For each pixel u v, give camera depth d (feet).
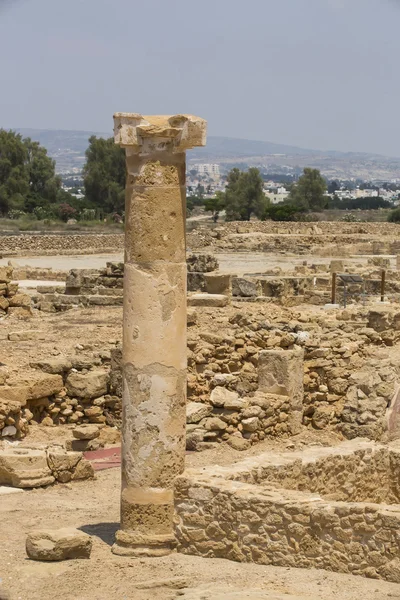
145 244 43.86
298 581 39.60
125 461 44.68
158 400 44.16
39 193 548.72
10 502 52.95
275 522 41.78
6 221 409.90
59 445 65.10
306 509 41.19
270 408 68.03
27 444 63.41
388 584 39.24
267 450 66.03
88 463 58.08
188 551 43.86
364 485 53.01
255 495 42.50
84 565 42.24
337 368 73.82
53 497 54.39
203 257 147.95
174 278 44.16
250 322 92.89
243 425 66.90
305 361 73.87
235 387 72.69
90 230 390.21
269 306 123.85
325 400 73.41
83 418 70.79
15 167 513.04
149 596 38.88
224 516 42.98
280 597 36.96
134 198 44.01
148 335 43.98
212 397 68.08
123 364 44.80
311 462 49.65
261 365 70.38
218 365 75.20
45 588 39.70
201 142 43.34
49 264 251.19
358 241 337.11
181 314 44.57
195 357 74.95
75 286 149.59
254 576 40.34
